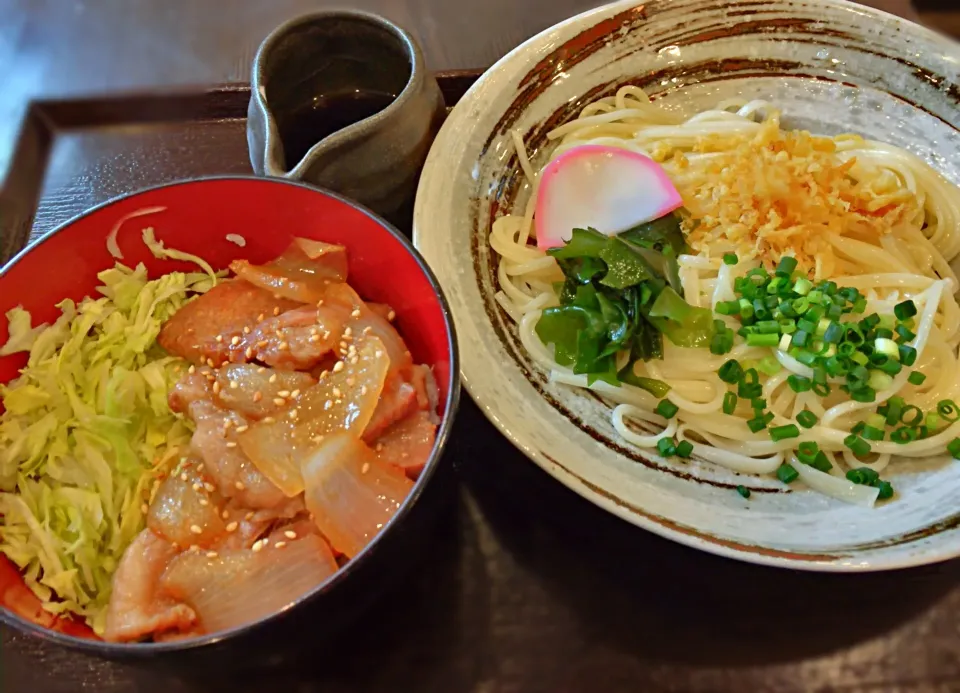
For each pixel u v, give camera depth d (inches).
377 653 7.7
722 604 7.8
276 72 9.8
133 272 8.5
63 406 7.8
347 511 6.9
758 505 8.1
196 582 6.8
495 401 8.0
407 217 10.5
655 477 8.2
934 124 10.4
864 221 10.0
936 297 9.4
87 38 13.5
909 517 7.8
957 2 12.6
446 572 8.1
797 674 7.5
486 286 9.4
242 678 7.6
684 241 10.2
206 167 11.4
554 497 8.5
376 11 13.6
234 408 7.7
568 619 7.8
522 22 13.3
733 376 9.2
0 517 7.4
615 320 9.0
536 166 10.6
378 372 7.4
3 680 7.7
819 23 10.7
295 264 8.6
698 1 10.7
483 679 7.6
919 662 7.5
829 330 9.0
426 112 9.6
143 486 7.6
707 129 10.8
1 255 10.7
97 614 7.1
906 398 9.3
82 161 11.6
